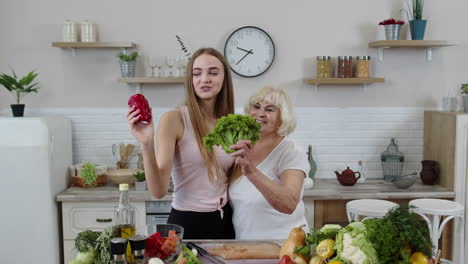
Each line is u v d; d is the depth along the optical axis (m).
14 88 3.99
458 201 3.91
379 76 4.41
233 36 4.30
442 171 4.09
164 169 1.98
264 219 2.26
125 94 4.37
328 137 4.44
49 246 3.78
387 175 4.27
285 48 4.36
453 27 4.39
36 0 4.26
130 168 4.39
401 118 4.46
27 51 4.30
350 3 4.34
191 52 4.32
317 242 1.55
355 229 1.47
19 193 3.72
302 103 4.41
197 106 2.10
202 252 1.78
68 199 3.74
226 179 2.21
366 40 4.37
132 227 1.58
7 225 3.74
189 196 2.16
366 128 4.45
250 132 1.78
